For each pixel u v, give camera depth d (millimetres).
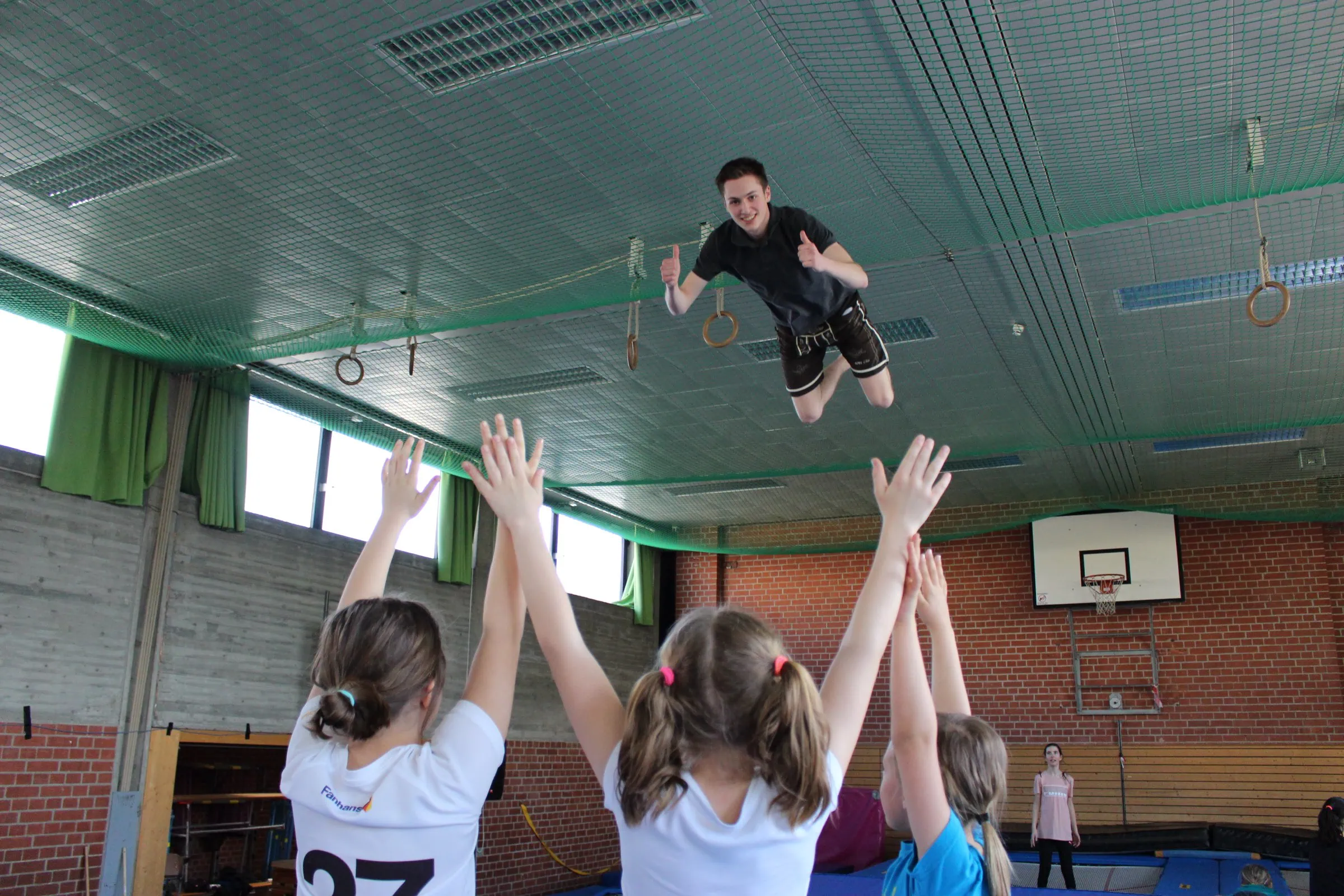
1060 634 12562
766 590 14328
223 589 8633
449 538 11062
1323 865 6910
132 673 7844
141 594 7992
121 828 7570
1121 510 12430
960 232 6090
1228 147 5074
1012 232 6051
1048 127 4969
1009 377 8398
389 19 4426
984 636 12852
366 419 9719
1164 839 11047
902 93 4773
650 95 4898
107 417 7867
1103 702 12188
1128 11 4164
